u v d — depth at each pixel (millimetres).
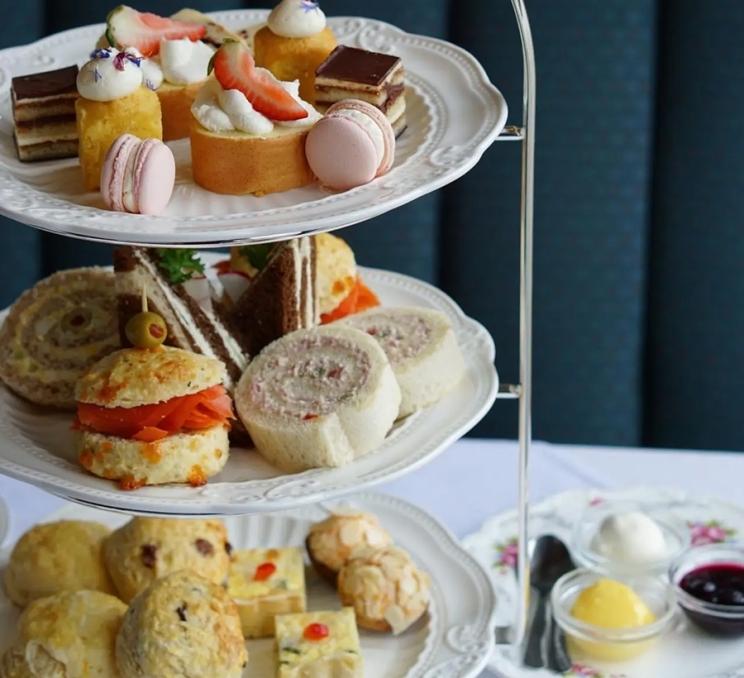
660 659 1396
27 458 1204
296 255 1287
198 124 1170
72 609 1257
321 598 1431
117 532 1385
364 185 1139
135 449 1146
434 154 1186
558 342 2160
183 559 1350
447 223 2121
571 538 1573
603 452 1737
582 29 1995
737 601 1452
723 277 2111
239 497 1128
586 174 2062
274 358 1268
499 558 1537
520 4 1208
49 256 2133
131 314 1257
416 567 1387
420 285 1534
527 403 1377
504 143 2049
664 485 1667
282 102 1166
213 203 1149
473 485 1654
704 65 2010
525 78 1240
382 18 1997
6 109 1356
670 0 2000
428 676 1284
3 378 1313
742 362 2158
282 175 1161
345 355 1253
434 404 1298
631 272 2121
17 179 1213
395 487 1645
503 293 2137
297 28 1324
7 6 1968
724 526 1591
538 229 2098
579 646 1409
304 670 1273
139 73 1188
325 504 1574
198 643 1208
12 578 1378
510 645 1406
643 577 1505
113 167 1098
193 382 1176
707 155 2049
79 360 1307
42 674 1230
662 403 2223
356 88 1231
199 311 1282
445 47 1405
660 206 2100
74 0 1979
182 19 1395
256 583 1376
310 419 1181
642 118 2041
